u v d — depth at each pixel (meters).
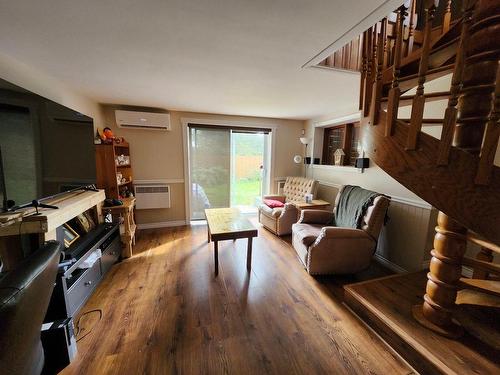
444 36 1.33
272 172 4.59
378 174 2.84
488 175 0.97
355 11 1.17
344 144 3.70
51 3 1.11
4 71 1.65
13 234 1.35
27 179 1.46
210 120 3.99
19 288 0.56
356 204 2.59
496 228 0.98
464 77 1.10
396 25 1.40
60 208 1.62
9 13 1.19
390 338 1.50
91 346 1.47
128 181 3.42
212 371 1.31
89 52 1.66
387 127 1.32
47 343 1.28
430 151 1.14
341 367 1.35
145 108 3.58
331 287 2.20
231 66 1.91
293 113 3.90
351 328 1.67
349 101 3.07
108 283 2.21
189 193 4.07
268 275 2.40
